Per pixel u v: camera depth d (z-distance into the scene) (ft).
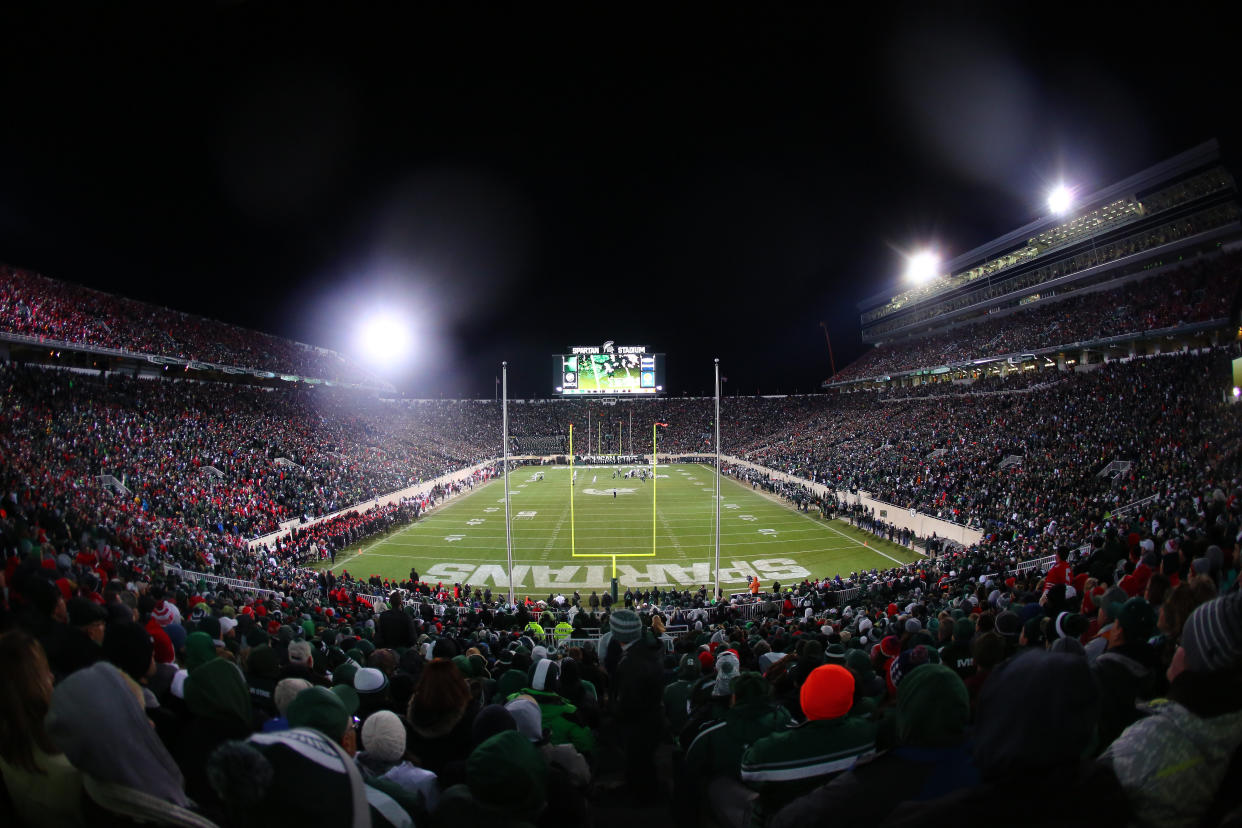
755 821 9.04
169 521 72.28
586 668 23.44
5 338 104.47
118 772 6.45
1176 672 6.61
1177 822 5.83
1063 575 35.88
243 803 5.79
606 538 109.29
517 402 271.90
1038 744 4.72
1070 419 104.99
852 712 13.03
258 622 32.78
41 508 46.78
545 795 7.70
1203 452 68.23
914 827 5.17
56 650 10.89
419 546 104.22
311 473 119.96
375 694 15.79
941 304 211.41
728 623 45.78
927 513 98.94
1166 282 128.36
